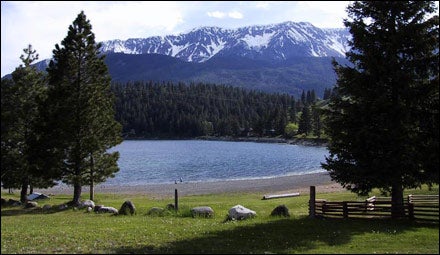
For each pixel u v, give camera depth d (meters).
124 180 72.62
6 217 31.66
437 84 20.66
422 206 21.98
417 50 21.25
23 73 44.38
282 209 26.33
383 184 21.30
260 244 17.08
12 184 43.19
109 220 26.83
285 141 188.00
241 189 58.00
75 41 40.22
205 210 28.08
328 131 22.89
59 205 38.72
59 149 38.53
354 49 22.73
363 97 21.77
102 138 40.16
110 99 41.59
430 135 20.89
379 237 18.11
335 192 47.12
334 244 16.88
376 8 22.08
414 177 20.98
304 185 60.03
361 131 20.73
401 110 20.56
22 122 43.59
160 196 50.75
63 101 38.69
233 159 110.12
